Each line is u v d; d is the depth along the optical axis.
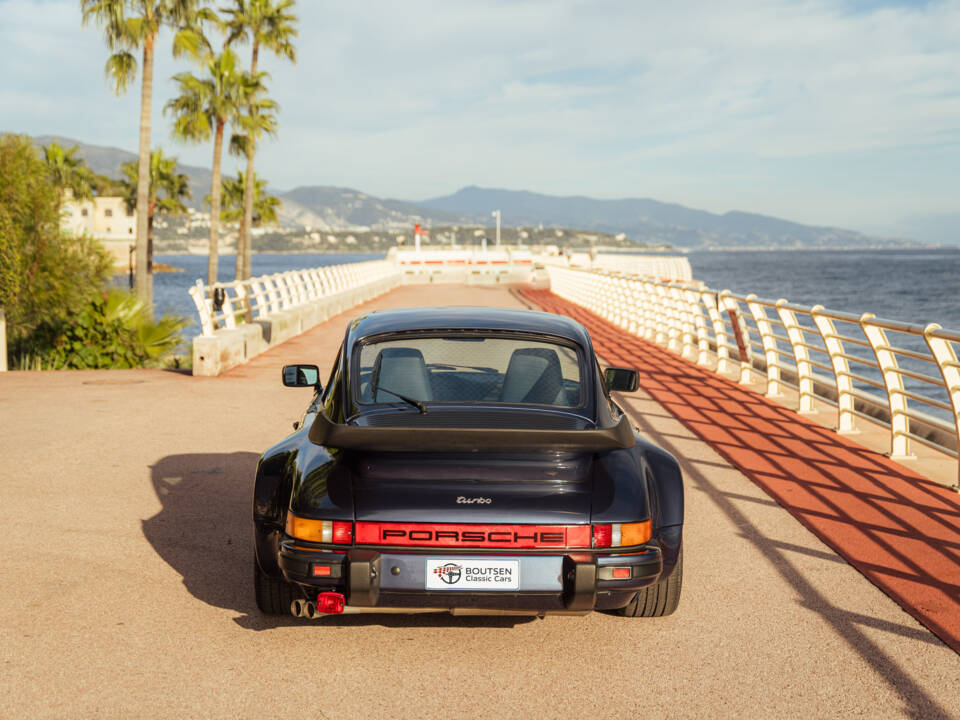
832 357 9.41
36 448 8.20
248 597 4.64
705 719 3.39
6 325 17.75
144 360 18.06
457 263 52.56
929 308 77.31
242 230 49.75
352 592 3.55
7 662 3.80
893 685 3.70
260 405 10.71
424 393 4.12
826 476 7.45
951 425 8.76
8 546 5.38
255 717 3.35
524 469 3.66
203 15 32.22
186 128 43.53
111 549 5.36
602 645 4.10
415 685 3.65
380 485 3.67
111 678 3.66
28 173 17.56
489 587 3.62
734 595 4.77
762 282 123.25
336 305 26.44
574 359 4.25
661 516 4.06
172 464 7.58
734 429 9.59
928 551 5.47
